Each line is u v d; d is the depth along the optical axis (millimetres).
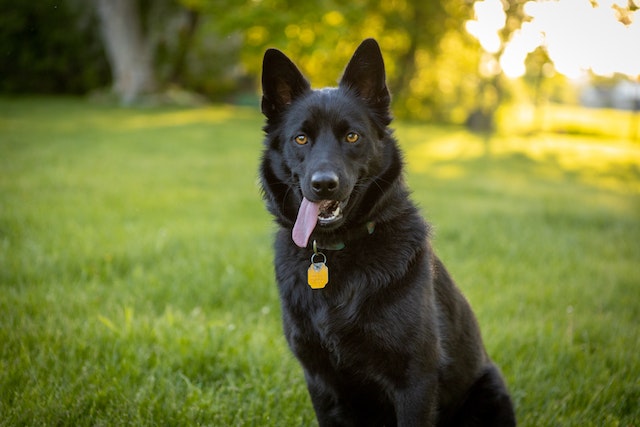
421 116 37500
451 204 10062
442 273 3553
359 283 3178
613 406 3863
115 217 7980
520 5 22453
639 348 4633
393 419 3434
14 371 3809
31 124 19359
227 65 35625
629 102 66125
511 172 16094
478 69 35219
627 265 6996
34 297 5023
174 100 31406
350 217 3262
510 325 4945
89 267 5922
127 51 30844
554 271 6586
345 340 3174
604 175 17203
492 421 3586
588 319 5160
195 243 6793
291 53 27078
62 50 33750
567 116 50406
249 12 25969
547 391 4062
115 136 17438
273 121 3645
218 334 4441
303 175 3332
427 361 3148
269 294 5500
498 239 7652
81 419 3471
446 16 32250
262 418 3633
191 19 33156
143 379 3928
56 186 9820
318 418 3482
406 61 34094
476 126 33250
